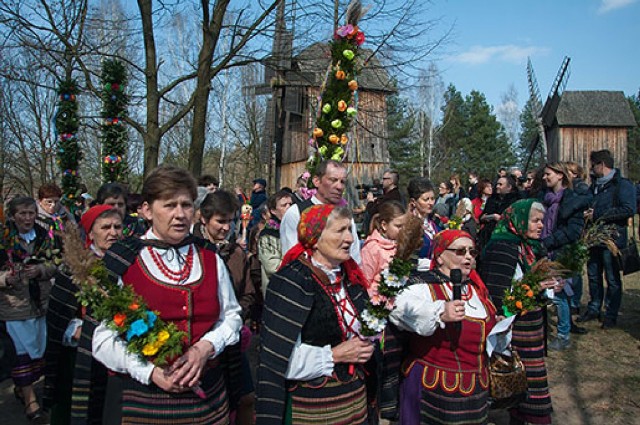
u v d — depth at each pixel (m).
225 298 2.45
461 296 2.94
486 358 3.03
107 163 8.73
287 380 2.42
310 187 5.26
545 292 3.52
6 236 4.27
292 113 20.55
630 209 6.41
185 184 2.29
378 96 14.02
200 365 2.14
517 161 51.12
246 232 8.23
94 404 2.31
